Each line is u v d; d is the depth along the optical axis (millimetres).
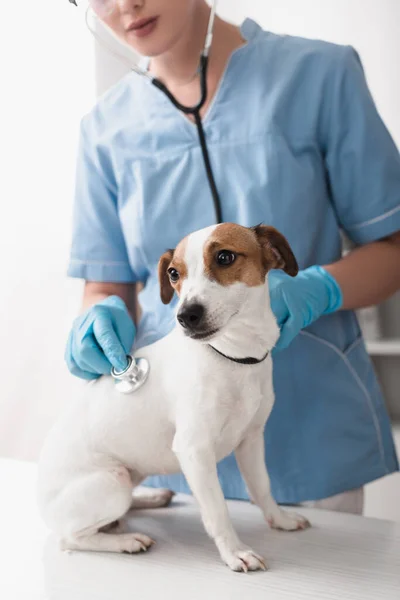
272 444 1085
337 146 1082
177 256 808
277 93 1077
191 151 1114
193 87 1122
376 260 1083
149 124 1152
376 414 1155
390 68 1913
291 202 1065
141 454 885
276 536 868
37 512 989
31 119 1485
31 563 815
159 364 871
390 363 2104
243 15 1965
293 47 1121
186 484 1123
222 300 766
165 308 1127
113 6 974
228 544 784
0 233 1512
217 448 856
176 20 991
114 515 855
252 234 819
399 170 1097
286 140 1077
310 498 1073
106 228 1227
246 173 1078
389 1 1877
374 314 2066
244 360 824
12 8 1467
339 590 696
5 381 1539
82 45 1471
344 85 1070
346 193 1105
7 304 1526
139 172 1146
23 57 1476
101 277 1230
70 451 889
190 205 1116
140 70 1058
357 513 1118
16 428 1544
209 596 696
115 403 880
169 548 845
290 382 1086
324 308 1021
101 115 1219
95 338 940
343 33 1929
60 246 1513
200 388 815
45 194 1499
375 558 777
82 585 743
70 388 1516
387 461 1154
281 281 974
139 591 718
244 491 1081
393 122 1935
